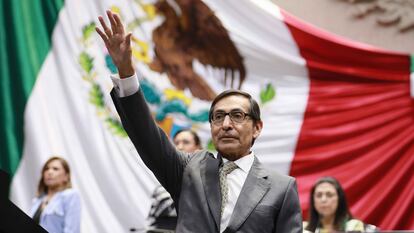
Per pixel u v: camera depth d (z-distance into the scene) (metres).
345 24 12.96
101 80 11.47
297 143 11.93
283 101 12.05
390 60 12.32
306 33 12.26
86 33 11.59
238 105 4.95
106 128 11.33
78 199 9.27
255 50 12.12
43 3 11.66
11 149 11.10
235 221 4.70
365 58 12.31
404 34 12.95
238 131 4.91
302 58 12.23
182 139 8.72
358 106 12.14
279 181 4.92
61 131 11.23
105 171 11.20
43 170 9.48
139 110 4.73
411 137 12.12
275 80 12.12
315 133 11.99
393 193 11.94
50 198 9.40
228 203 4.80
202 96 11.80
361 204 11.88
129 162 11.27
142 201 11.20
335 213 8.84
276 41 12.23
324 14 12.98
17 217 3.81
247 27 12.20
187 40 11.95
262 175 4.92
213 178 4.87
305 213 11.62
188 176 4.89
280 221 4.81
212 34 12.05
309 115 12.04
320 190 8.88
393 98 12.23
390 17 12.95
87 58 11.50
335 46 12.27
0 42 11.46
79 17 11.63
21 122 11.21
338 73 12.23
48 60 11.46
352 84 12.23
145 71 11.69
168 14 11.95
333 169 11.94
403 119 12.17
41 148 11.11
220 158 4.99
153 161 4.83
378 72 12.28
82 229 10.98
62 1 11.63
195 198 4.81
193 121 11.69
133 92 4.74
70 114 11.31
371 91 12.23
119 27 4.70
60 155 11.16
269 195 4.83
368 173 11.95
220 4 12.17
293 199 4.87
